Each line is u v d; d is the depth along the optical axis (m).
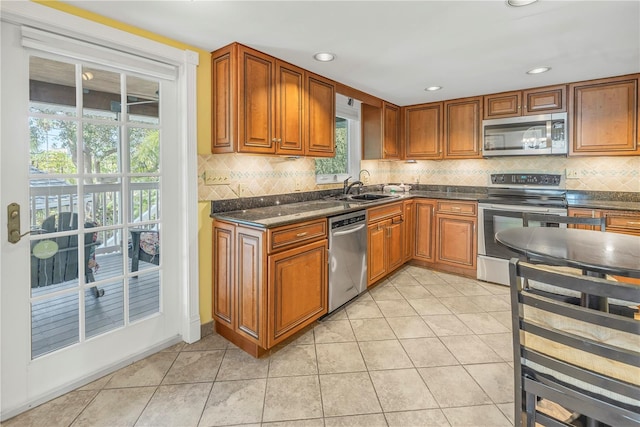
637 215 2.73
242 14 1.78
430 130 4.00
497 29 1.98
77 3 1.65
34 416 1.58
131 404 1.67
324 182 3.61
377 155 3.90
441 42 2.18
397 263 3.61
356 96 3.38
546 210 3.06
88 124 1.83
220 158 2.42
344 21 1.87
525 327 1.01
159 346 2.18
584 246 1.53
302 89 2.64
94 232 1.88
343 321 2.57
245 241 2.10
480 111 3.65
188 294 2.26
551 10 1.77
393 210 3.48
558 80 3.07
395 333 2.38
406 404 1.66
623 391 0.85
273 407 1.64
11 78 1.56
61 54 1.68
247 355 2.12
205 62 2.29
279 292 2.07
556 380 1.08
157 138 2.13
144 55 1.99
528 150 3.37
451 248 3.69
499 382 1.83
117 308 2.00
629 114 2.90
